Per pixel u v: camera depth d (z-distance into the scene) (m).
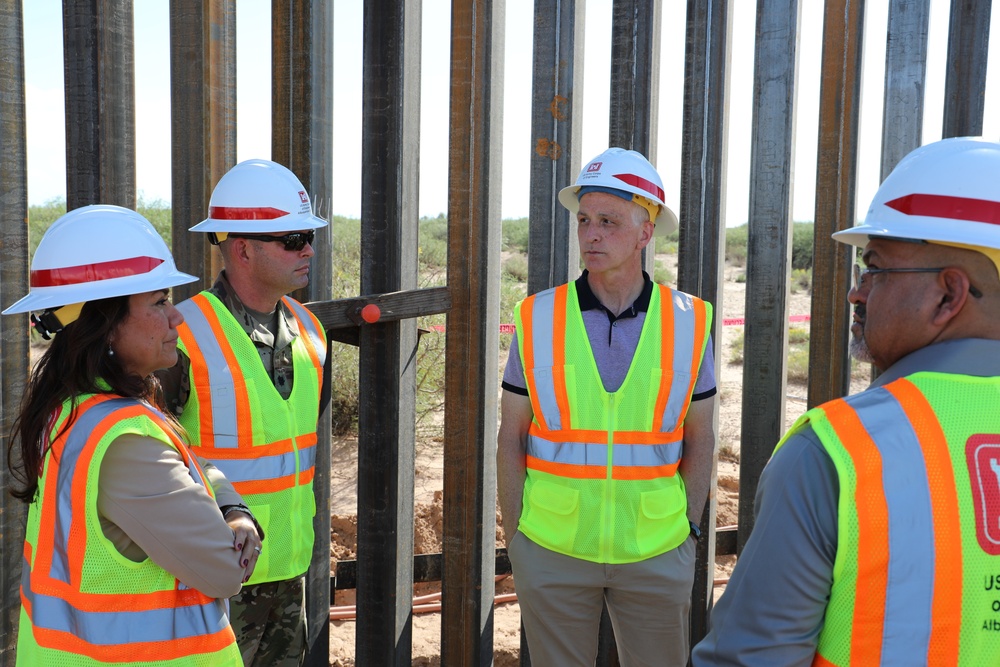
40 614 1.56
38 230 13.38
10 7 2.45
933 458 1.09
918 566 1.08
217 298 2.39
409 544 3.14
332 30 3.01
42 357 1.64
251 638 2.40
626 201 2.51
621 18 3.05
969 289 1.16
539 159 3.14
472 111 2.88
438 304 2.95
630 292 2.60
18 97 2.49
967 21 3.08
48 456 1.59
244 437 2.34
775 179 3.21
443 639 3.14
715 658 1.19
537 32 3.08
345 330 3.03
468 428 3.01
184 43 3.00
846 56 3.04
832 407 1.17
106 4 2.64
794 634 1.13
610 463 2.50
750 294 3.31
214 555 1.61
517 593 2.60
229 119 3.06
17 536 2.62
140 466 1.55
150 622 1.58
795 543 1.12
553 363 2.55
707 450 2.63
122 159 2.74
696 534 2.66
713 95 3.11
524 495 2.62
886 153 3.29
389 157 2.92
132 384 1.63
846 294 3.14
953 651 1.09
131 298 1.63
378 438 3.03
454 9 2.86
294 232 2.40
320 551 3.05
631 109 3.08
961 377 1.15
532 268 3.20
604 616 3.22
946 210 1.16
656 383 2.51
